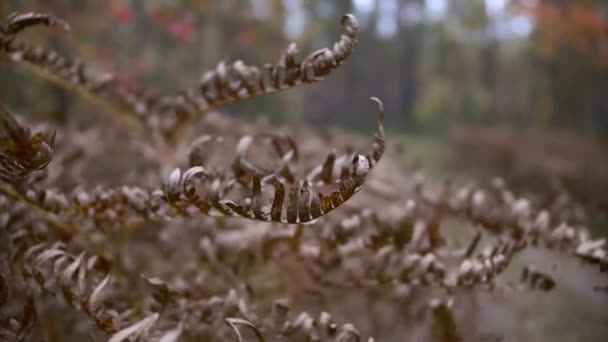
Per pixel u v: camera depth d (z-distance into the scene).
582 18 7.79
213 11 7.80
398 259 1.21
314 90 18.53
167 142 1.65
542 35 9.18
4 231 1.08
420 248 1.20
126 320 1.05
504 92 18.92
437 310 1.16
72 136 2.30
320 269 1.23
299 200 0.76
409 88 20.64
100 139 2.38
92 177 1.98
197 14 7.64
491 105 19.00
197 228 1.50
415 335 1.48
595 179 5.09
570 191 4.75
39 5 3.13
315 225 1.23
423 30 20.45
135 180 1.81
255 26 8.67
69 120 3.07
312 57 0.99
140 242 1.59
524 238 1.16
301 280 1.32
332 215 1.49
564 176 5.24
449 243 1.78
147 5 6.68
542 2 8.16
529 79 16.50
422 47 20.94
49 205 1.04
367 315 1.54
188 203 0.84
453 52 19.67
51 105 3.35
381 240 1.17
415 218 1.38
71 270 0.86
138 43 6.68
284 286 1.34
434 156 9.41
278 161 1.14
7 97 3.19
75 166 1.75
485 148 7.83
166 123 1.64
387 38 20.58
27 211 1.13
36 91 3.36
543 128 12.81
